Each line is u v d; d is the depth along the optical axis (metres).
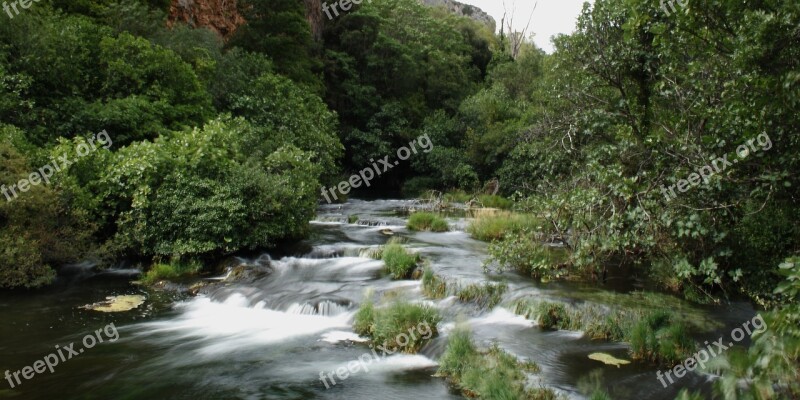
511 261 10.61
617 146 10.15
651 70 9.85
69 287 10.98
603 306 7.98
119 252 12.48
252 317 9.20
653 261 9.74
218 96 20.64
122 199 12.46
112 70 15.23
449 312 8.93
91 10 17.58
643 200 7.97
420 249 13.41
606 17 10.40
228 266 12.22
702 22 5.62
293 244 14.11
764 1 5.05
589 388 5.91
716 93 7.39
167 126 15.69
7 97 12.50
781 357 2.97
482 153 29.81
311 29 33.72
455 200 26.86
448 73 39.88
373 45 35.53
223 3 27.06
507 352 6.92
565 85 12.13
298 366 7.09
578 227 9.28
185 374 6.86
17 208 10.41
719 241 8.02
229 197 12.66
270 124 21.44
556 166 13.65
